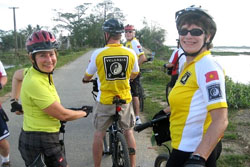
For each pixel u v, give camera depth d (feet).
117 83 10.23
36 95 7.22
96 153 10.59
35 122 7.40
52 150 7.54
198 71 5.80
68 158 12.78
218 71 5.60
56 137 7.70
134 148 10.75
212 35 6.04
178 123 6.27
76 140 15.02
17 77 8.73
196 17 5.84
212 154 6.37
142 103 19.80
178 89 6.16
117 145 10.51
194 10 5.88
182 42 6.15
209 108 5.43
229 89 22.38
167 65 17.31
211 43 6.15
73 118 7.86
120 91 10.43
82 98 25.17
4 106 21.79
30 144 7.40
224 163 11.57
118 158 10.59
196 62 5.94
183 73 6.26
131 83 16.06
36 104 7.26
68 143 14.60
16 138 15.19
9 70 44.98
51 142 7.50
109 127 11.04
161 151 13.50
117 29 10.03
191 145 6.04
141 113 19.63
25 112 7.62
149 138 15.26
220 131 5.18
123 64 10.16
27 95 7.32
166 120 7.91
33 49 7.18
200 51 6.01
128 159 9.68
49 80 7.66
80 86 31.22
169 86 18.99
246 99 20.35
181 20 6.05
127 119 10.77
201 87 5.69
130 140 10.83
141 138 15.25
